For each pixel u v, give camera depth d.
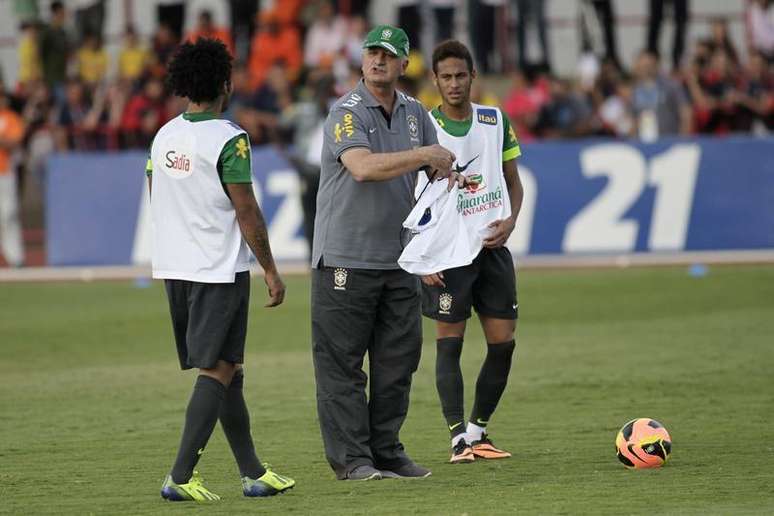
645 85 71.06
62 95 74.50
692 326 45.91
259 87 69.69
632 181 64.25
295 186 64.19
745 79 74.81
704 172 64.31
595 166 64.31
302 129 62.91
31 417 32.72
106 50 83.81
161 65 73.25
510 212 27.45
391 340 25.20
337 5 79.62
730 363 38.28
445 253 25.42
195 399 22.75
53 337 46.81
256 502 22.62
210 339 22.61
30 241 72.12
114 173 65.44
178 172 22.75
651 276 59.44
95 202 65.50
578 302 52.62
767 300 51.81
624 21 84.62
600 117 70.56
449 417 26.83
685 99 70.94
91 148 71.94
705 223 64.31
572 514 21.05
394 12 81.44
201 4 83.69
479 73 79.62
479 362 40.09
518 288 56.81
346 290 24.73
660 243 64.38
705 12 85.06
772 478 23.94
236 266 22.70
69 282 62.31
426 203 24.91
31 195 72.31
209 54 22.89
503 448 27.91
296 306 53.59
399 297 25.14
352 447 24.91
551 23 83.81
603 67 76.00
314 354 25.25
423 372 38.66
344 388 24.97
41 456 27.83
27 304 55.53
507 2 79.25
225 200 22.67
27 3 81.38
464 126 27.30
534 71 73.62
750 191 64.31
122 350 43.97
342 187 24.70
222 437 30.16
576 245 64.31
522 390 34.94
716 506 21.53
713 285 56.09
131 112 71.56
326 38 77.12
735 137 64.50
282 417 32.16
